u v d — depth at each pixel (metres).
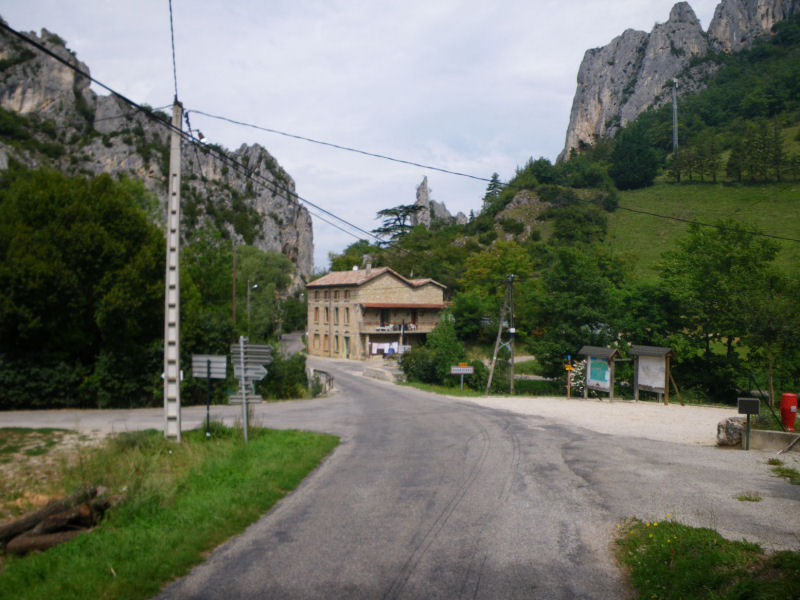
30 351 22.03
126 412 20.92
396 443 14.60
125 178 40.19
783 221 92.62
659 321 39.62
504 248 78.12
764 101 158.88
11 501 8.77
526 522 7.79
